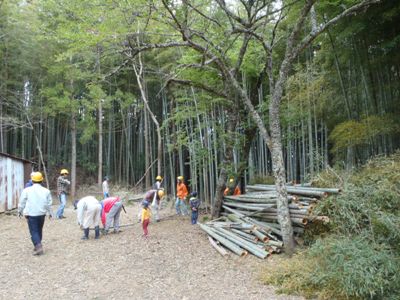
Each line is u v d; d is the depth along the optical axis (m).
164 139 15.75
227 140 8.09
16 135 18.86
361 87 8.37
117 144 21.03
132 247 6.17
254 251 5.73
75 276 4.91
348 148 8.74
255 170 12.27
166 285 4.63
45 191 5.90
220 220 7.46
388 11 6.62
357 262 4.15
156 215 8.50
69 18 6.34
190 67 7.54
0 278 4.81
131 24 6.11
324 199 5.82
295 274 4.65
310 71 9.88
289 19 7.70
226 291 4.43
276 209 6.45
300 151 11.46
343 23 7.41
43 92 15.16
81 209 6.73
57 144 20.73
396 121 7.33
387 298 3.98
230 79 6.70
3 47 15.16
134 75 17.52
